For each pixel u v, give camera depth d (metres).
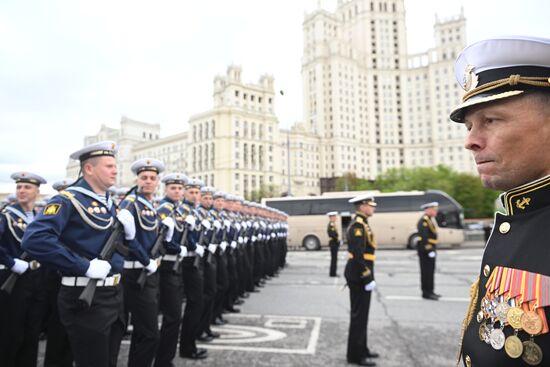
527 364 1.03
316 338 5.80
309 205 24.14
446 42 110.44
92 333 3.02
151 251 4.18
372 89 109.62
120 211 3.64
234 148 79.44
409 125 109.62
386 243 22.38
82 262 2.96
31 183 5.33
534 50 1.14
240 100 84.62
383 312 7.34
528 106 1.13
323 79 103.44
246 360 4.88
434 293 8.71
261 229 11.04
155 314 4.03
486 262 1.29
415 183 46.22
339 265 15.73
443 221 21.95
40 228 2.91
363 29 112.56
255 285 10.44
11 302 4.50
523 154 1.14
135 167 4.71
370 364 4.61
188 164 86.56
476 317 1.27
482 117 1.23
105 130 115.12
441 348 5.25
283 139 92.38
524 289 1.07
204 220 6.12
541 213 1.15
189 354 4.98
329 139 100.88
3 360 4.44
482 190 46.22
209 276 5.92
